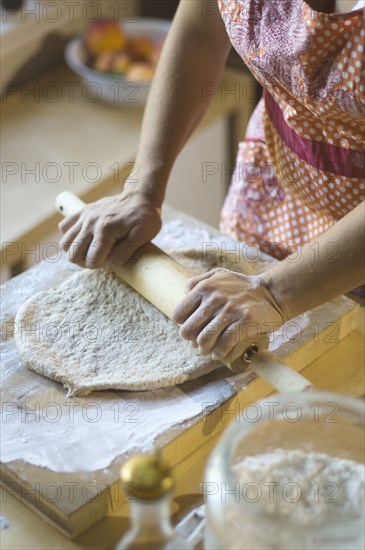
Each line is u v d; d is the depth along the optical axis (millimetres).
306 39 980
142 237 1139
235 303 970
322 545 684
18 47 2062
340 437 842
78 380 993
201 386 1003
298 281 985
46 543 866
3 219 1684
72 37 2215
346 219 980
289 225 1322
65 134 1942
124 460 904
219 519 710
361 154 1083
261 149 1317
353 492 782
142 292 1097
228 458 719
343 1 1015
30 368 1025
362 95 977
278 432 816
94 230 1146
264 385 1026
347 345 1128
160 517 676
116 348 1044
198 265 1193
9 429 943
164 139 1222
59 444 923
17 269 1719
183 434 938
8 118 2000
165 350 1038
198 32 1220
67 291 1134
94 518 877
